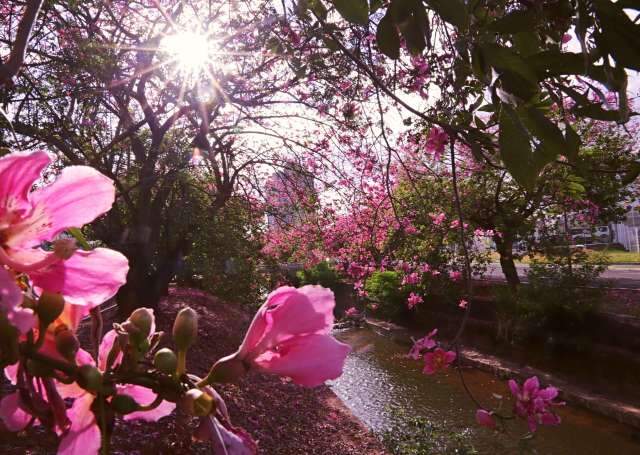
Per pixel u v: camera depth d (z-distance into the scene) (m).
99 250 0.51
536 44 1.10
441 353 2.62
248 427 7.68
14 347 0.41
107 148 7.20
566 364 11.20
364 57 2.86
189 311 0.49
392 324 17.62
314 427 8.48
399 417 9.96
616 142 9.12
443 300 15.70
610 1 0.82
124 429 5.14
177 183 9.27
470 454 7.65
